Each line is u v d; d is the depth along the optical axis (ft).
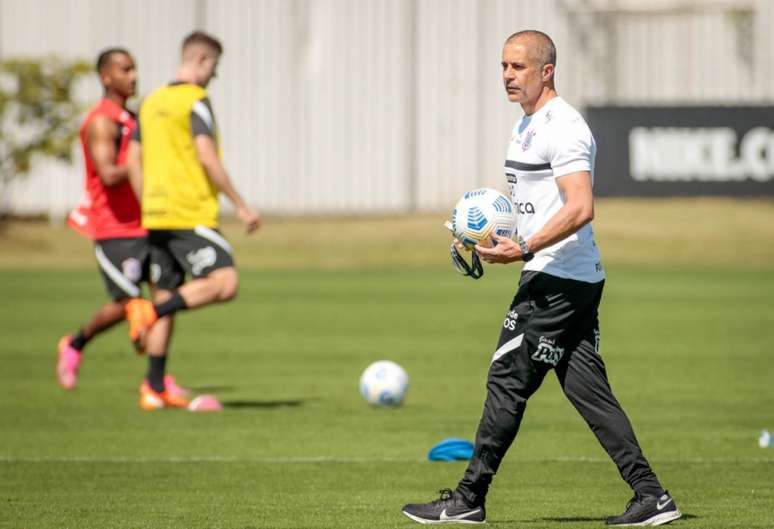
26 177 398.42
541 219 74.84
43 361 171.32
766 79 429.79
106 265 133.39
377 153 443.32
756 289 281.13
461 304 255.50
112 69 131.64
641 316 230.27
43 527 78.69
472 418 125.70
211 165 121.90
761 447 109.29
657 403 135.74
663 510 75.92
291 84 441.68
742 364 168.55
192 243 122.83
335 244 386.73
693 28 431.02
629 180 377.71
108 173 129.39
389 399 132.36
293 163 444.14
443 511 77.56
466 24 437.58
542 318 74.59
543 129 73.92
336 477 95.96
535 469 99.71
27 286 288.51
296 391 144.87
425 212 442.91
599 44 433.48
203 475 96.78
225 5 440.04
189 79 124.98
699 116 376.07
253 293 278.67
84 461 102.27
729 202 414.00
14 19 435.53
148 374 131.54
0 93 381.40
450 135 440.86
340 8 439.63
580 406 76.38
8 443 110.83
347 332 208.03
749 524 78.18
